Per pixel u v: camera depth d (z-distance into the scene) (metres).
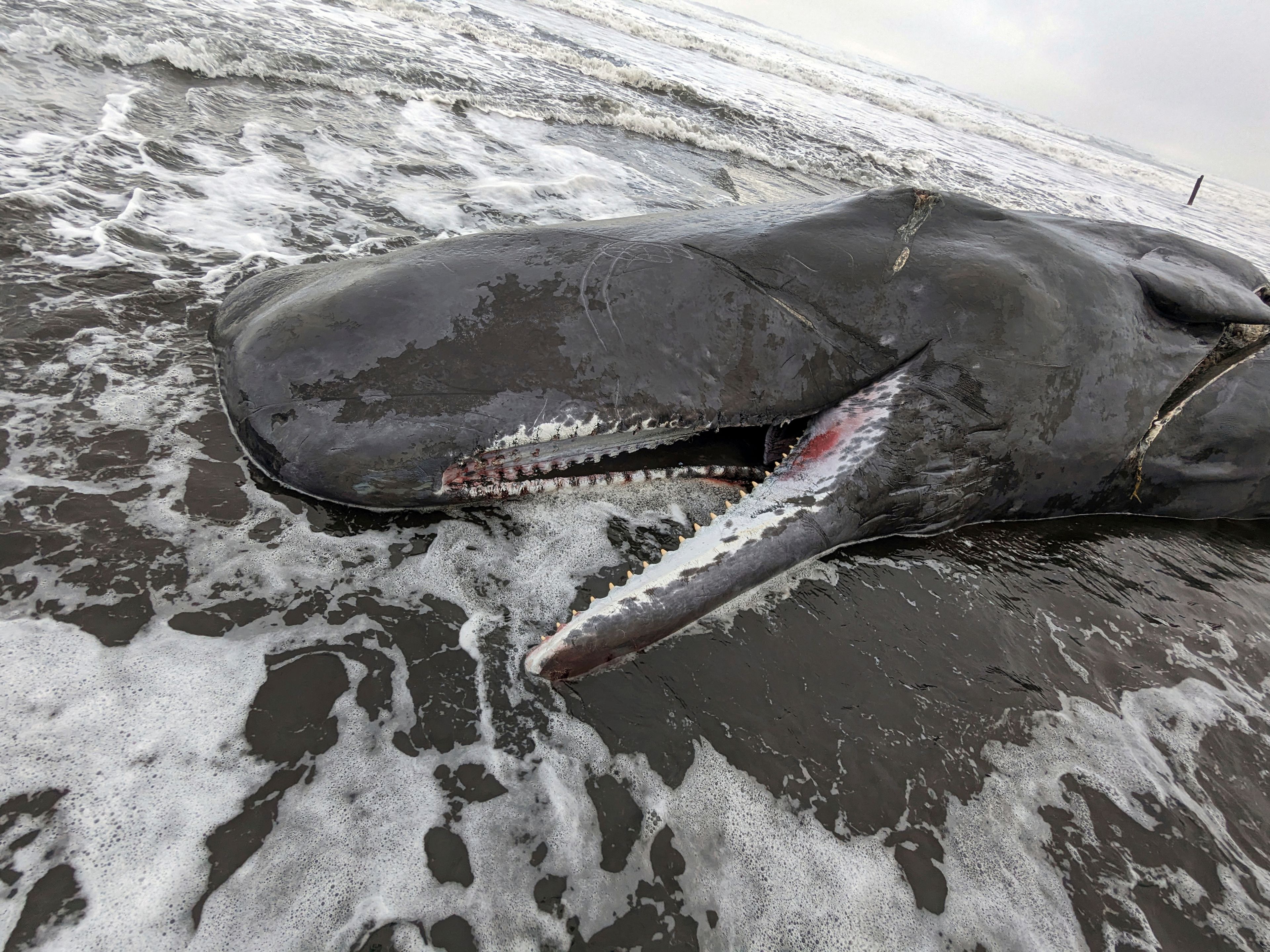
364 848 2.12
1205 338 4.07
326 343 3.08
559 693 2.70
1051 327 3.59
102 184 5.30
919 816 2.59
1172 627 3.79
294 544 3.00
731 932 2.15
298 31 10.65
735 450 3.87
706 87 16.89
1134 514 4.55
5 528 2.74
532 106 10.91
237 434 3.34
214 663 2.50
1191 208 23.30
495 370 3.16
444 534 3.23
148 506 2.98
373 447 3.02
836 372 3.54
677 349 3.37
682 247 3.54
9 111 5.93
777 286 3.50
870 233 3.71
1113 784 2.86
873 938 2.21
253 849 2.06
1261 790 2.99
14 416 3.21
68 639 2.44
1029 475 3.83
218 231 5.19
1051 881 2.48
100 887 1.91
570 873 2.19
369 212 6.21
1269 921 2.49
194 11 9.88
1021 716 3.06
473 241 3.51
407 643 2.74
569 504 3.55
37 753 2.12
